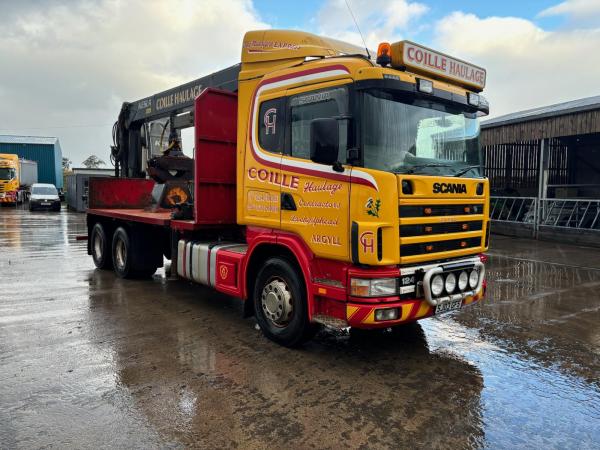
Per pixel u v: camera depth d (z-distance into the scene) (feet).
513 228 51.98
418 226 14.11
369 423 11.39
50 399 12.36
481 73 17.46
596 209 45.16
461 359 15.80
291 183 15.74
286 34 17.16
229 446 10.29
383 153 13.94
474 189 16.03
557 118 49.29
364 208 13.51
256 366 14.83
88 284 26.66
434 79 15.83
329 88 14.60
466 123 16.83
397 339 17.79
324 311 14.99
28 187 121.49
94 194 32.27
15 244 44.09
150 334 17.78
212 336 17.67
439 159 15.64
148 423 11.21
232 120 21.68
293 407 12.13
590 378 14.43
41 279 27.89
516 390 13.47
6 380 13.48
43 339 16.98
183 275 22.08
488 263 35.24
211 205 21.15
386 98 14.12
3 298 22.99
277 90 16.46
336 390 13.19
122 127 34.86
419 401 12.63
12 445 10.19
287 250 16.49
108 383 13.37
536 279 29.40
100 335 17.54
